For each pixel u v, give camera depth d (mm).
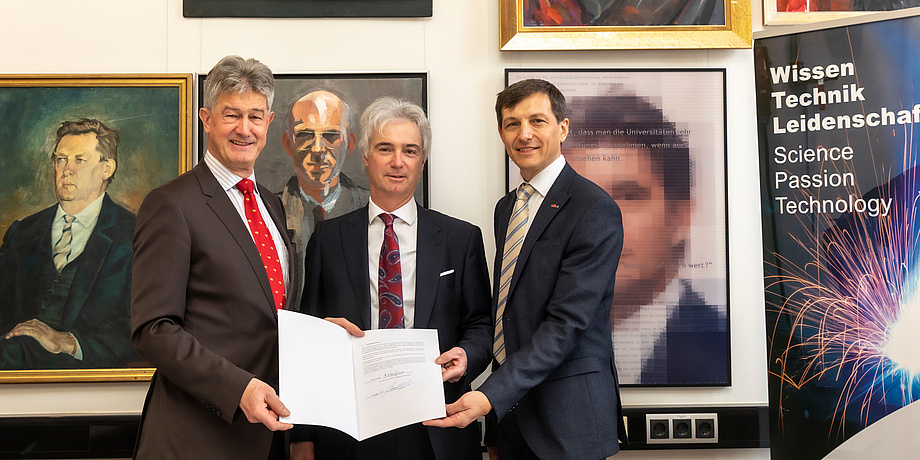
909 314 2117
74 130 2389
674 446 2398
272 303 1680
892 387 2125
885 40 2191
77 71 2420
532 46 2420
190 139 2391
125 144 2393
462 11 2471
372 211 2047
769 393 2266
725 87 2451
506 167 2414
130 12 2428
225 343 1616
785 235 2273
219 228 1656
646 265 2441
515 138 1959
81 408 2359
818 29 2260
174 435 1570
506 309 1901
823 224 2232
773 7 2490
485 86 2463
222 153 1723
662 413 2393
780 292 2270
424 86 2426
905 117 2158
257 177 2402
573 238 1829
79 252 2369
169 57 2428
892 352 2133
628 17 2441
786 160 2285
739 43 2434
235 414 1607
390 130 1955
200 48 2428
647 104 2447
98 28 2426
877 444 2133
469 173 2457
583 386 1807
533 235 1905
